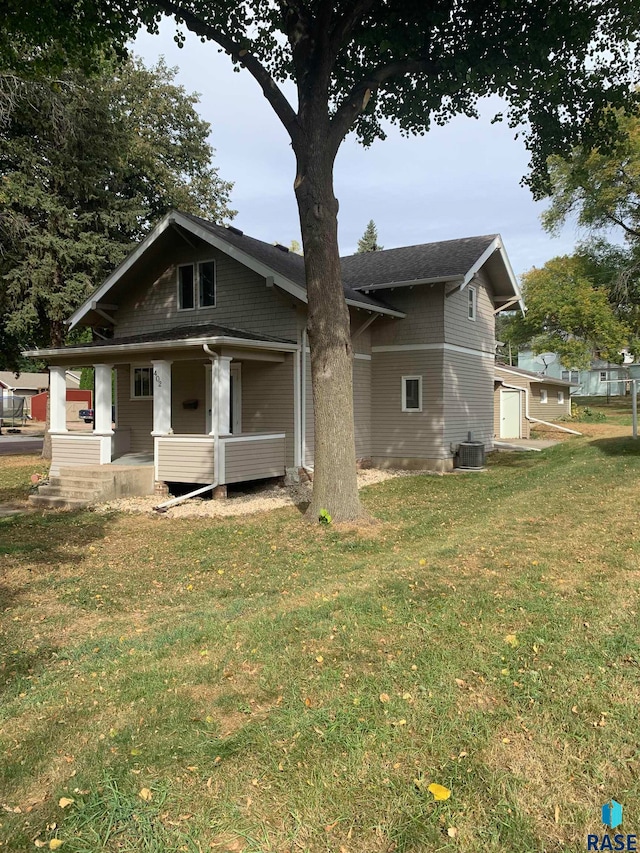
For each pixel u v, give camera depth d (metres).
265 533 8.55
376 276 15.98
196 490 11.89
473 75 9.18
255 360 12.80
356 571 6.20
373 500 11.08
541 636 4.02
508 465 15.85
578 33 8.90
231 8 9.30
